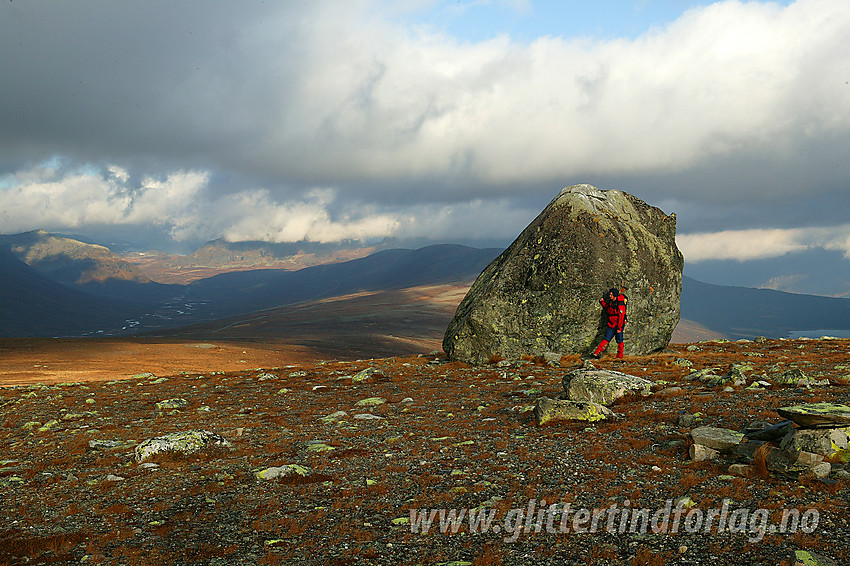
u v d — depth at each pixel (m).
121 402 33.53
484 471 15.25
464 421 22.12
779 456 13.32
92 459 19.08
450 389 30.66
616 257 40.31
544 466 15.27
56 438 22.97
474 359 40.56
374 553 10.38
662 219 45.81
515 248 43.91
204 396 34.44
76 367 95.38
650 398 22.45
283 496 14.11
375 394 30.73
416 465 16.33
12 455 20.30
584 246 40.19
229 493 14.56
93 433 23.58
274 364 134.38
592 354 38.97
